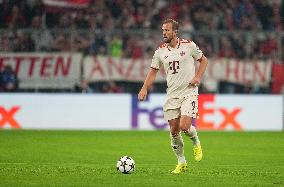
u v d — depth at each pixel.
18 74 85.75
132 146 64.88
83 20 97.25
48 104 85.25
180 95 41.28
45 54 85.81
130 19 98.00
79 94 85.38
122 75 86.81
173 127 41.94
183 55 41.03
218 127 85.25
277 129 85.69
